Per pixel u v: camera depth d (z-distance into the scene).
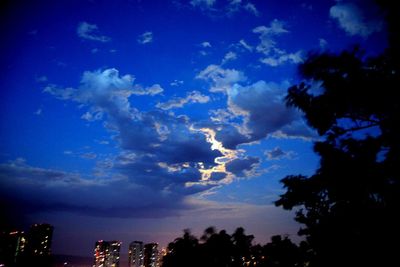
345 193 5.57
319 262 5.98
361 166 5.41
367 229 5.25
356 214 5.34
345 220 5.49
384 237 5.09
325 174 5.74
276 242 16.91
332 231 5.59
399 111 5.46
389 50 5.48
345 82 5.64
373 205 5.30
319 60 5.85
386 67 5.58
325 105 5.86
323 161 5.85
